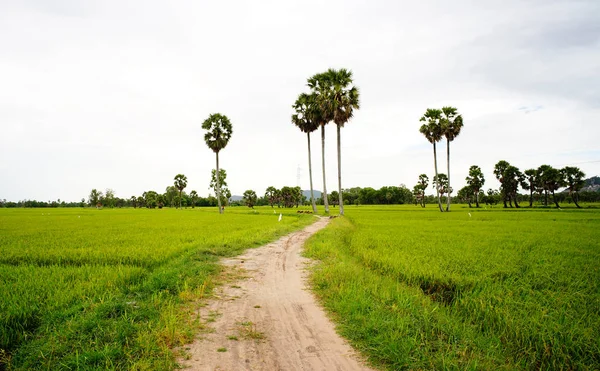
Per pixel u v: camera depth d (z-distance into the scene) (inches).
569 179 2891.2
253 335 224.1
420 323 234.2
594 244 610.9
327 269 397.7
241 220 1397.6
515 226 1008.9
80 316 237.8
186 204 5565.9
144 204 5900.6
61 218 1610.5
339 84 1585.9
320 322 249.1
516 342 222.5
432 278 366.0
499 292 311.7
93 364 181.2
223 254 534.6
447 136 2153.1
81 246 578.9
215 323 245.3
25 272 375.9
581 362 202.8
